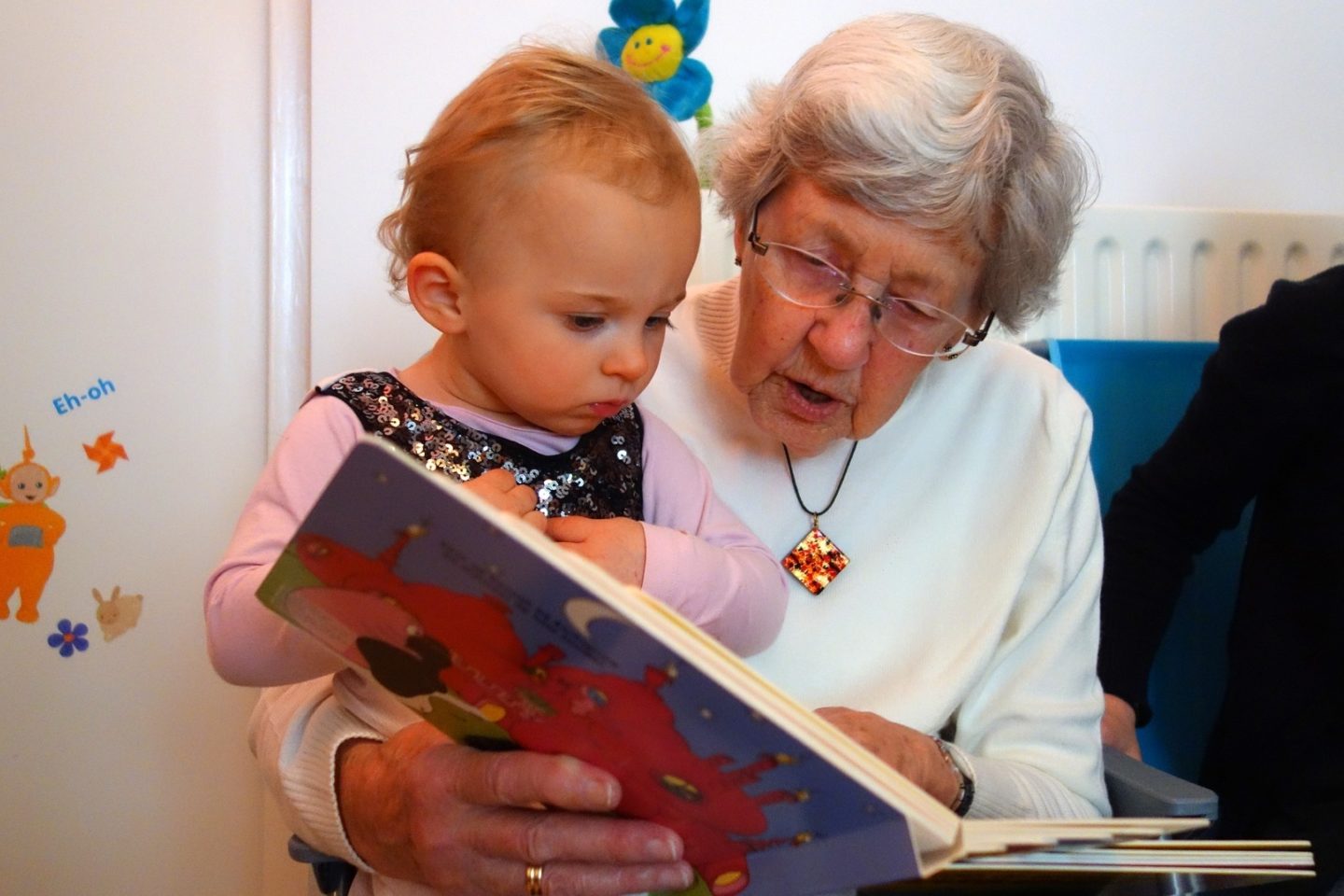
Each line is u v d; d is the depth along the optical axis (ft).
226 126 4.88
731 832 1.98
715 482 3.43
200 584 4.96
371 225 4.76
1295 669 3.94
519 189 2.55
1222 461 4.15
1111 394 4.88
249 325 4.96
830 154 2.72
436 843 2.18
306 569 1.76
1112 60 5.74
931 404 3.53
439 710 2.10
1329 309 3.93
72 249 4.76
